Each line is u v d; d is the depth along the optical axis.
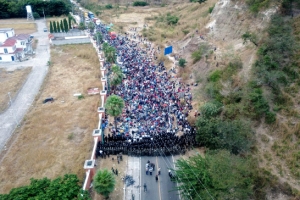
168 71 67.25
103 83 58.56
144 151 40.25
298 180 32.66
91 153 40.50
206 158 32.38
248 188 29.92
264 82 43.66
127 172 37.28
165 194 34.03
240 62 51.47
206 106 43.88
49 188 27.91
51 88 61.53
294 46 45.94
